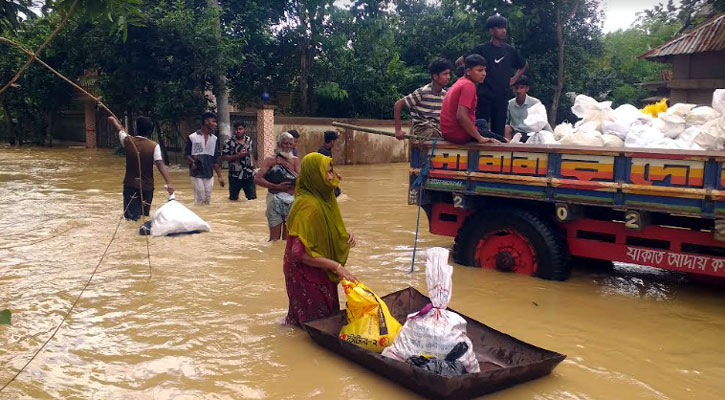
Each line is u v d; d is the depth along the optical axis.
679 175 4.96
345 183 14.09
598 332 4.57
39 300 5.08
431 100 6.96
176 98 16.98
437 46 22.80
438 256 3.78
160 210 7.85
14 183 13.55
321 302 4.52
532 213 5.91
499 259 6.12
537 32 20.48
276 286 5.60
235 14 18.91
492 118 7.93
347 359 3.99
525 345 3.88
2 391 3.44
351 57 21.36
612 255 5.70
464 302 5.21
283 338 4.34
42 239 7.41
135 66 17.33
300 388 3.58
